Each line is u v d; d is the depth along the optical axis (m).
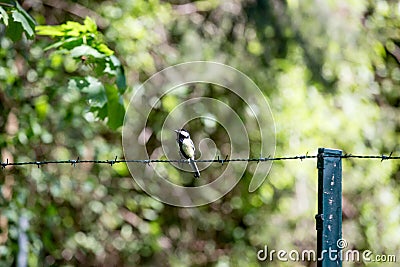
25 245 11.81
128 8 12.82
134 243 13.57
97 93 8.67
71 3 13.00
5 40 11.66
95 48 8.80
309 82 14.12
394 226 14.73
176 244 14.38
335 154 6.05
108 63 8.70
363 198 14.65
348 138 14.06
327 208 5.97
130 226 13.52
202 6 13.73
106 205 13.12
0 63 11.62
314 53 14.04
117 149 13.04
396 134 15.47
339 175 6.05
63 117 12.38
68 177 12.73
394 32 15.16
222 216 14.63
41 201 12.48
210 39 13.84
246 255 14.48
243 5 13.95
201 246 14.58
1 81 11.62
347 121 14.03
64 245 12.91
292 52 13.94
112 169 13.12
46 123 12.48
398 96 15.82
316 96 13.94
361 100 14.43
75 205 12.89
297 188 13.96
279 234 14.23
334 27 13.99
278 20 13.88
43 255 12.85
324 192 5.97
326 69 14.14
